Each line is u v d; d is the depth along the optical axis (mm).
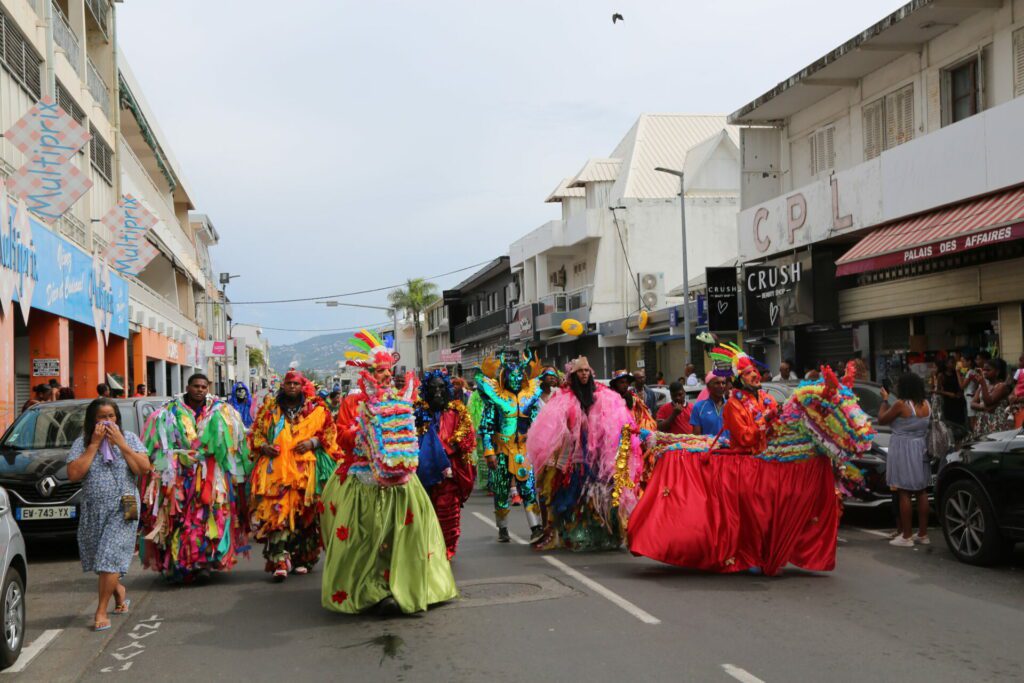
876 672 5727
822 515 8711
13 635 6578
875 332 22125
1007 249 17312
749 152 26297
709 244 42406
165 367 40969
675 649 6305
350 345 7551
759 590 8156
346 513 7531
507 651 6379
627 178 43625
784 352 25344
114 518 7613
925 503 10555
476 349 69375
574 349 49312
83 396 25156
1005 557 9133
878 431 12508
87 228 24938
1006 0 17656
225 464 9117
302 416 9195
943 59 19469
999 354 17922
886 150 20094
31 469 10945
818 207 22297
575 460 10125
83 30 25422
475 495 16859
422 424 9242
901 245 17562
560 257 50000
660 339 36156
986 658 6012
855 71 21938
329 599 7504
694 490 8922
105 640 7137
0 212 15133
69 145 17422
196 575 9320
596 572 9094
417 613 7547
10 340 17250
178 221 50531
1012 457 8812
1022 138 15875
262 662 6395
